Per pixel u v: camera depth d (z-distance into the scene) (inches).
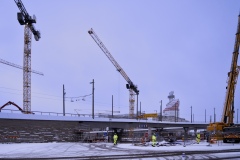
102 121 2832.2
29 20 4308.6
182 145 1614.2
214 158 829.8
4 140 1910.7
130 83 5738.2
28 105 4121.6
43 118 2240.4
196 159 800.3
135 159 792.9
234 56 1974.7
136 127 3410.4
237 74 1974.7
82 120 2593.5
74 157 866.8
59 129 2362.2
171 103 6279.5
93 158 834.2
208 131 2062.0
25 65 4256.9
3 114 1952.5
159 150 1216.2
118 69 5546.3
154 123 3567.9
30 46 4362.7
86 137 2438.5
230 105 1969.7
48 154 1007.6
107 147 1471.5
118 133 3166.8
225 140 1847.9
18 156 920.9
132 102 5753.0
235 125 1908.2
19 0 4094.5
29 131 2116.1
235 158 832.9
